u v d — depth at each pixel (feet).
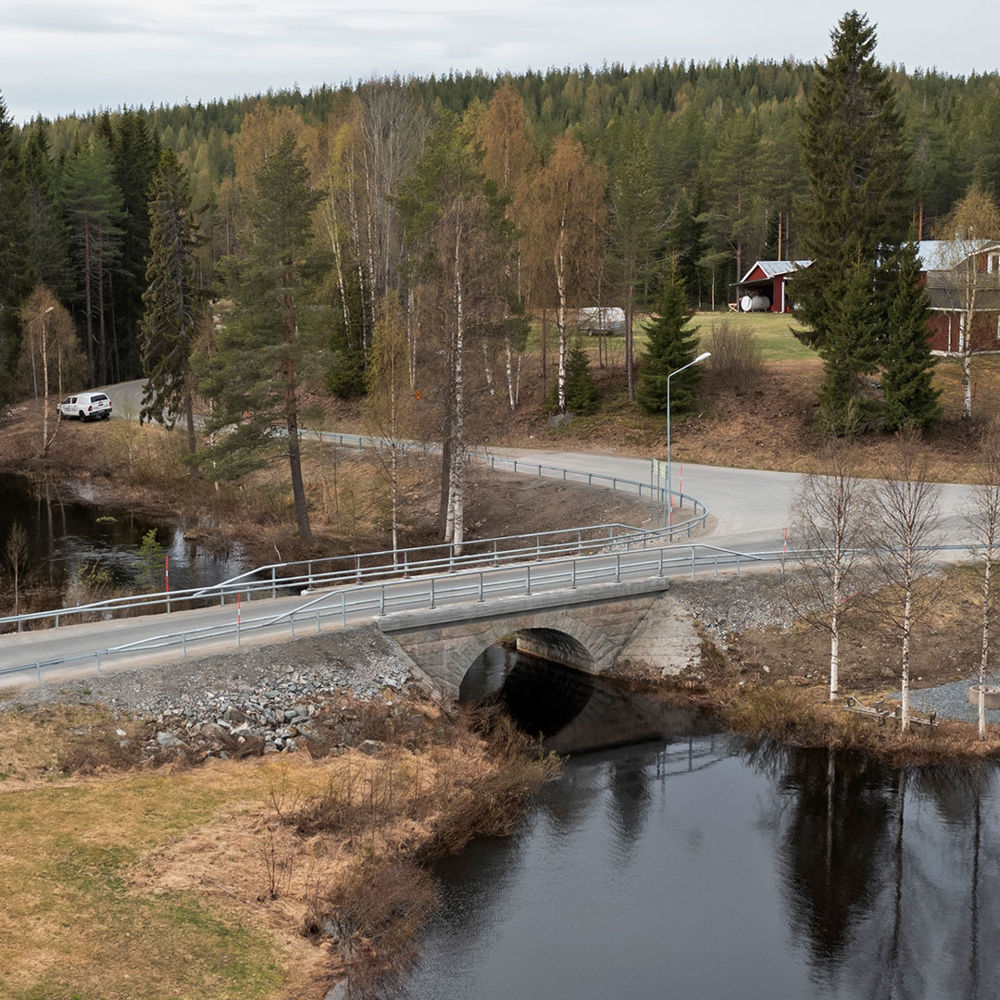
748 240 320.29
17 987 56.80
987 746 95.66
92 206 296.51
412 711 95.09
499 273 153.69
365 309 243.19
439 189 152.66
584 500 166.40
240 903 67.36
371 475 191.21
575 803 88.89
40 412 262.88
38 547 168.35
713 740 101.35
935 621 115.44
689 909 73.26
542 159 244.83
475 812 84.38
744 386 207.00
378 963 65.31
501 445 212.84
